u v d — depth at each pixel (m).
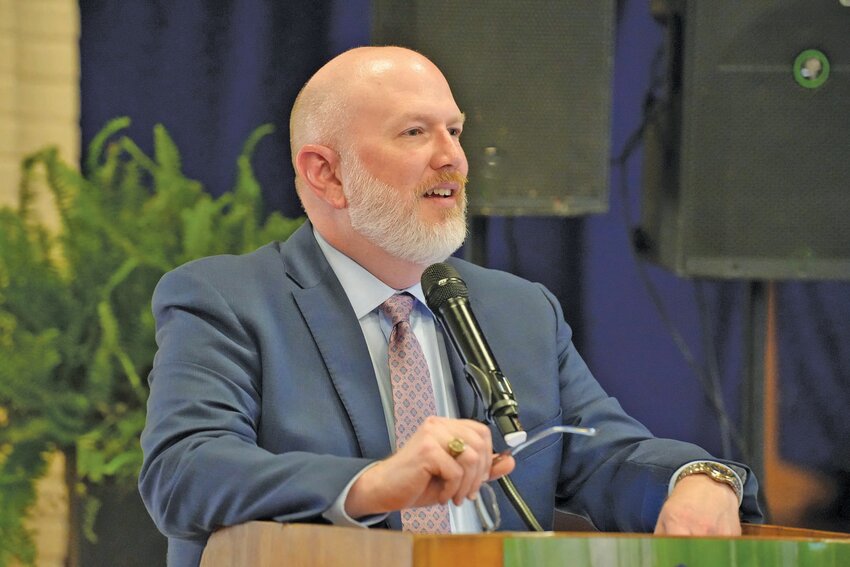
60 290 10.53
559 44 10.93
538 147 10.94
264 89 13.56
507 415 6.25
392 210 7.64
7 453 10.37
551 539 5.14
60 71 13.41
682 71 11.28
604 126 10.95
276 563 5.95
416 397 7.48
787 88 11.11
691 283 13.47
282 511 6.26
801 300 13.45
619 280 13.50
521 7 10.89
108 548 10.35
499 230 13.50
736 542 5.33
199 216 10.93
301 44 13.60
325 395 7.34
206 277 7.59
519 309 8.31
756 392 11.45
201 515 6.54
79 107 13.47
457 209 7.82
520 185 10.93
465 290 6.82
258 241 11.20
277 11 13.58
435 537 5.01
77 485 10.41
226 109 13.53
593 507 7.96
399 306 7.78
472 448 6.02
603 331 13.53
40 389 10.29
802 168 11.13
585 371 8.54
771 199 11.14
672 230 11.38
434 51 10.85
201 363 7.18
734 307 13.46
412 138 7.77
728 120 11.11
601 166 10.94
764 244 11.14
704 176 11.14
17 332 10.36
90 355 10.47
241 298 7.50
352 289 7.80
